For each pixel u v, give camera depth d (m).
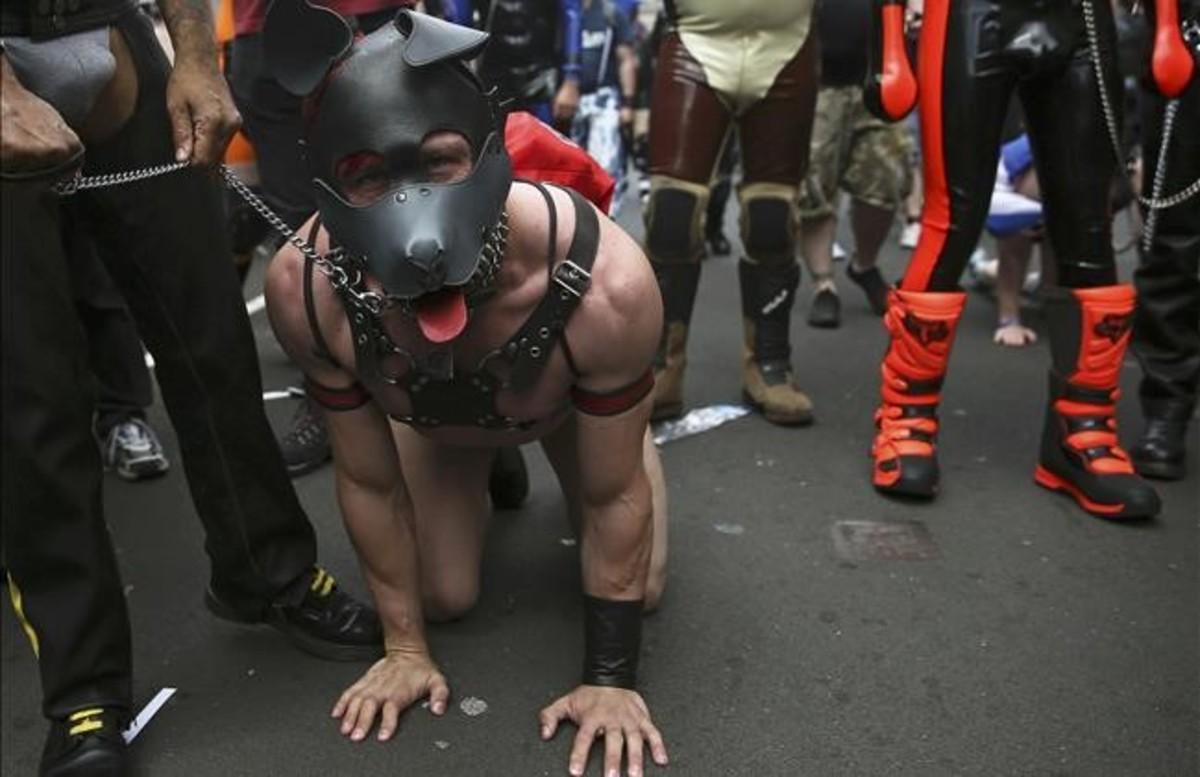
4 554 1.58
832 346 3.98
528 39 3.85
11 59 1.43
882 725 1.83
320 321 1.58
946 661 2.00
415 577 1.89
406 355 1.55
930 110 2.47
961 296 2.60
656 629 2.12
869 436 3.09
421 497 2.04
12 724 1.89
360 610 2.04
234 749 1.78
